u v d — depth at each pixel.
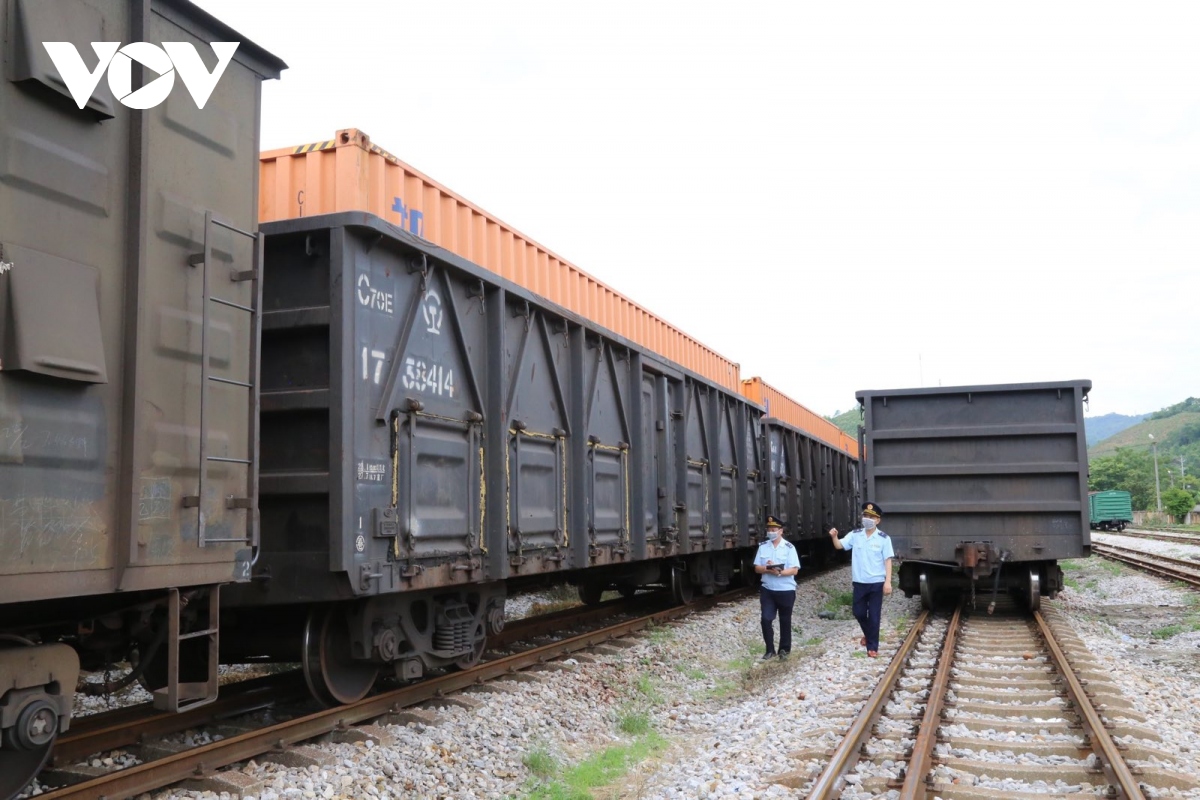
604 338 10.68
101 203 4.21
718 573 16.09
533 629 10.97
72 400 4.00
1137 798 4.86
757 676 10.32
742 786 5.53
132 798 4.82
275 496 6.35
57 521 3.89
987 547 12.91
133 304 4.29
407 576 6.63
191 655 6.17
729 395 15.92
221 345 4.94
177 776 5.09
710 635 12.21
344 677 6.86
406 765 5.86
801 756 6.05
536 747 6.69
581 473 9.68
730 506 15.81
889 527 13.51
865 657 9.90
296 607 6.93
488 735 6.70
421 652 7.32
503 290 8.20
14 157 3.80
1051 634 10.84
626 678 9.27
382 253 6.72
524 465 8.56
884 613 14.52
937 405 13.53
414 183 7.64
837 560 27.98
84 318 4.04
